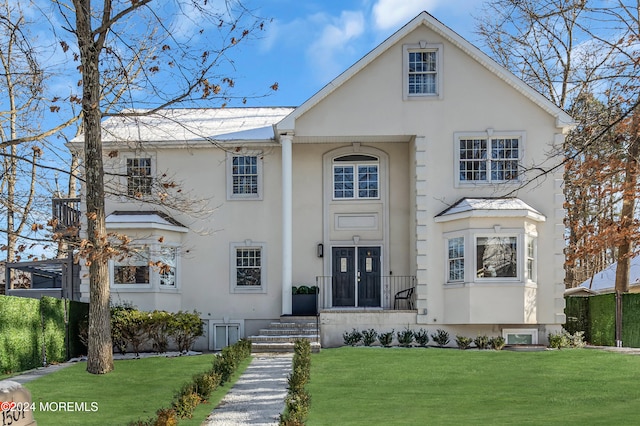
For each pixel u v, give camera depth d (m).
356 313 21.48
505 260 20.81
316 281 23.31
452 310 21.17
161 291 22.16
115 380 15.20
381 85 22.05
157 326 19.91
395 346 21.02
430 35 22.08
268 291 23.17
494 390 13.78
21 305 16.53
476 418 11.16
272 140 23.16
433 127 21.97
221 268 23.22
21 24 17.23
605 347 20.86
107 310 16.42
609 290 27.42
